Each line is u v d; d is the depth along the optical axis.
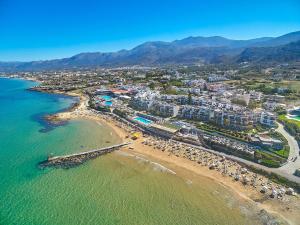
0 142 125.50
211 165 97.56
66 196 80.44
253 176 88.94
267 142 107.69
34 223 68.75
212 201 77.19
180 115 163.38
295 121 139.75
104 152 113.00
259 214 70.62
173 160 103.88
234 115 133.75
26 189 84.12
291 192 78.56
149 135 133.75
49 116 179.75
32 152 113.19
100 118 172.38
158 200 78.31
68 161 104.00
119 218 70.75
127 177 91.81
